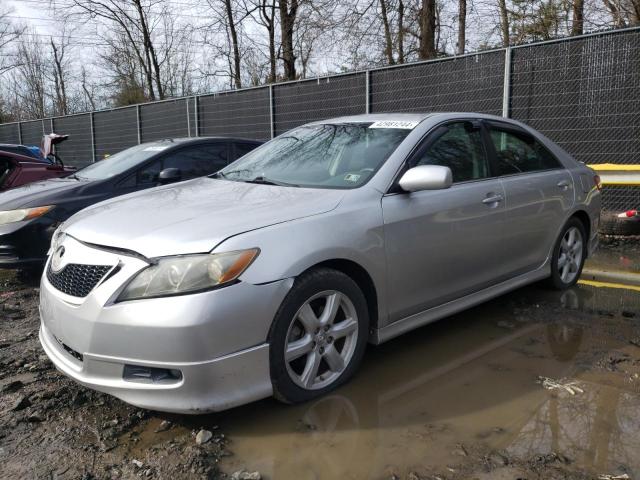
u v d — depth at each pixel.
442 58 9.02
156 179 6.49
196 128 13.77
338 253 3.07
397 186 3.50
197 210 3.14
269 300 2.76
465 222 3.83
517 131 4.67
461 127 4.15
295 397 2.97
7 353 3.91
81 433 2.84
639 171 7.15
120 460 2.60
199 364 2.58
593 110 7.74
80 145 18.38
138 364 2.63
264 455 2.62
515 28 15.23
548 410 3.02
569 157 5.18
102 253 2.84
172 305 2.58
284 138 4.59
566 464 2.53
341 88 10.52
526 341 3.99
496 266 4.20
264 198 3.34
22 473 2.52
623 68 7.43
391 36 15.07
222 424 2.88
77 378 2.80
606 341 3.97
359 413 2.99
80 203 5.85
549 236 4.75
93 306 2.70
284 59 18.12
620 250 6.93
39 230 5.60
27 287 5.78
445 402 3.11
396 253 3.39
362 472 2.49
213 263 2.65
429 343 3.97
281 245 2.85
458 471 2.49
